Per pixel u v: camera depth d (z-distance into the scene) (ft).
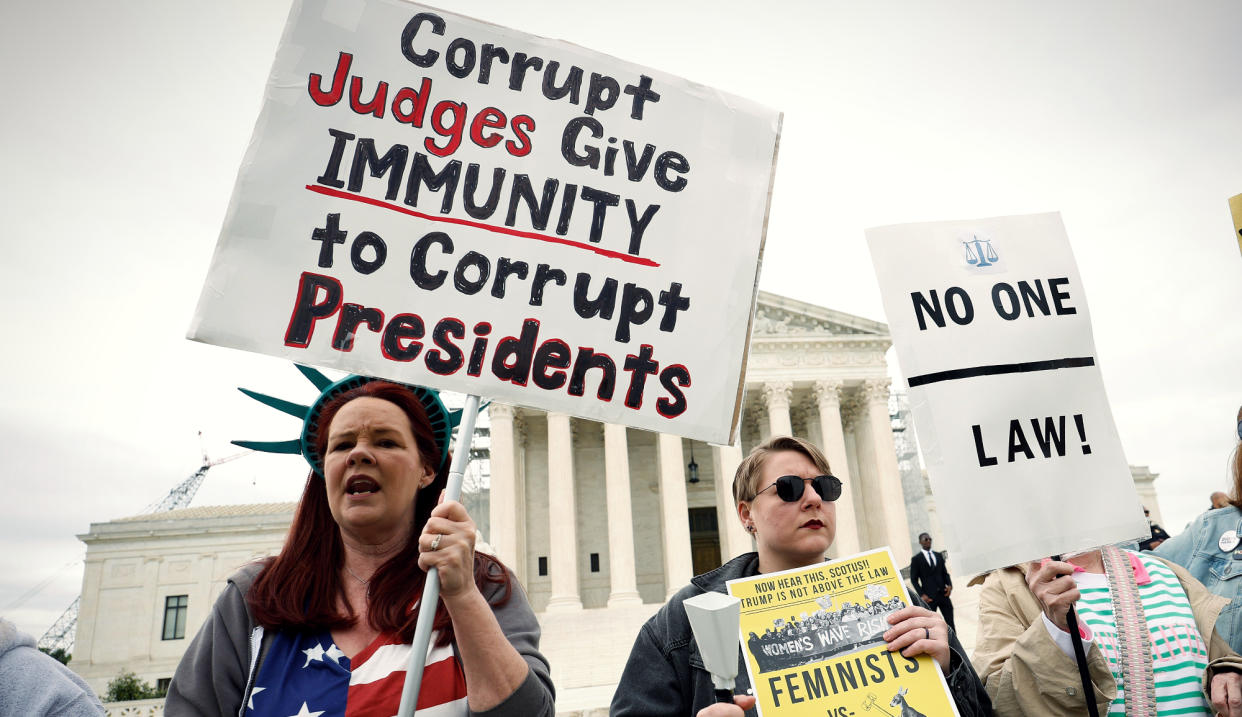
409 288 11.27
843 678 11.14
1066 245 14.38
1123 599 13.83
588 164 12.30
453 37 12.35
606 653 111.04
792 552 12.81
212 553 158.71
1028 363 13.52
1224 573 16.94
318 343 10.82
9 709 9.43
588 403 11.35
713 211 12.55
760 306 148.87
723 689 9.09
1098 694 12.28
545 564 148.77
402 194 11.60
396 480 11.18
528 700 9.83
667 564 132.98
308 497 11.75
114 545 159.02
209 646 10.68
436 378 10.96
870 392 144.56
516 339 11.35
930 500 167.22
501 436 135.33
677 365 11.81
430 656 10.55
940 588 62.08
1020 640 12.84
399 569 11.22
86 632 153.79
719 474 141.90
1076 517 12.81
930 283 13.82
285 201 11.22
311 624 10.64
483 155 12.02
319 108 11.67
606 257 11.98
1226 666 12.32
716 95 13.03
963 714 11.41
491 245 11.68
